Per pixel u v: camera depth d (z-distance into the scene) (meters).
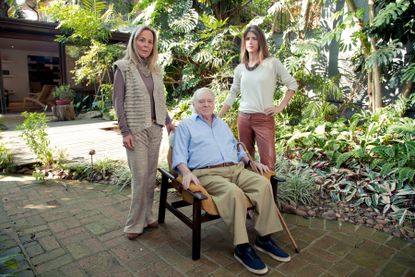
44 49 11.75
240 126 2.58
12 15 10.16
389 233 2.32
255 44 2.34
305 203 2.77
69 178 3.42
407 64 4.26
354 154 3.30
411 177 2.71
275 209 1.99
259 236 2.07
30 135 3.60
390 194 2.74
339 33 4.39
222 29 6.12
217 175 2.12
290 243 2.18
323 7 5.40
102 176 3.43
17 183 3.27
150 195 2.32
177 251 2.07
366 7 4.85
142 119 2.07
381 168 3.01
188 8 6.29
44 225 2.38
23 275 1.77
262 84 2.37
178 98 6.75
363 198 2.78
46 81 12.37
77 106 8.32
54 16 7.35
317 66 5.60
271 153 2.47
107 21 7.91
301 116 4.86
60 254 2.01
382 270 1.88
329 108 4.79
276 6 5.45
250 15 7.27
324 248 2.12
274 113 2.42
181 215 2.12
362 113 4.43
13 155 3.99
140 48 2.05
